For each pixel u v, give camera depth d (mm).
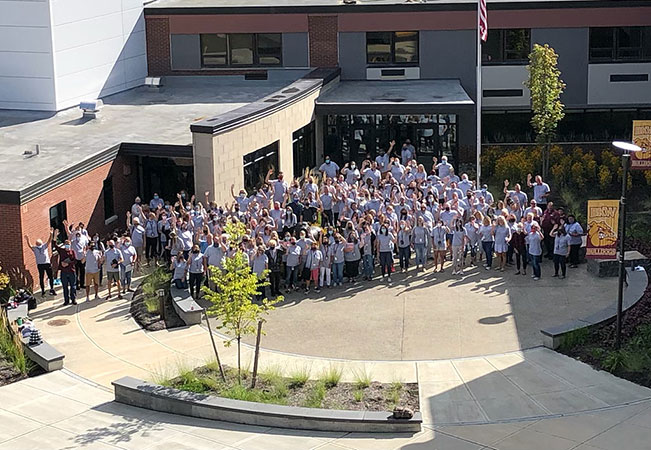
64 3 45281
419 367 27625
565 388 25953
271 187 39375
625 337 28453
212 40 51812
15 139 40688
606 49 50344
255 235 34656
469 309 31797
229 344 26219
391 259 34562
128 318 31625
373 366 27750
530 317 30922
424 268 35844
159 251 37031
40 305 32812
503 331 29938
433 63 51125
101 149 38625
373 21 50875
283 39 51500
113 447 23266
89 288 33938
